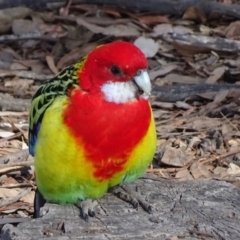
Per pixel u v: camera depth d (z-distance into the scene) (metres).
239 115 12.41
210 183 9.12
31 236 7.87
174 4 15.91
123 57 8.23
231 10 15.84
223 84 13.37
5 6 15.63
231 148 11.45
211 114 12.55
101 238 7.89
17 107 12.73
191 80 13.91
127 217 8.36
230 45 14.68
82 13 16.09
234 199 8.75
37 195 9.19
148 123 8.43
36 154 8.54
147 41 14.82
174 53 14.80
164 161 11.05
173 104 12.97
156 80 13.95
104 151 8.25
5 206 10.21
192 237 7.98
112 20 15.72
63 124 8.21
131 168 8.60
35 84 13.87
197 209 8.52
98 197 8.73
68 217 8.34
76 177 8.35
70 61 14.60
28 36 15.05
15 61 14.58
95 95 8.25
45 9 16.03
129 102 8.26
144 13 15.98
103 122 8.17
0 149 11.51
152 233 8.03
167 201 8.69
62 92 8.50
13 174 10.88
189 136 11.84
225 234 8.02
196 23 15.87
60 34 15.39
